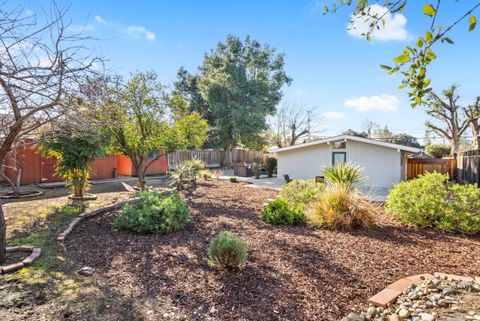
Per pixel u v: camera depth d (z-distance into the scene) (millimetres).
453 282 3260
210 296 3029
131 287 3229
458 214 5355
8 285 3201
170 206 5730
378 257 4117
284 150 15477
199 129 13086
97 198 8492
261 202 8906
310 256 4129
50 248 4371
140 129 10047
